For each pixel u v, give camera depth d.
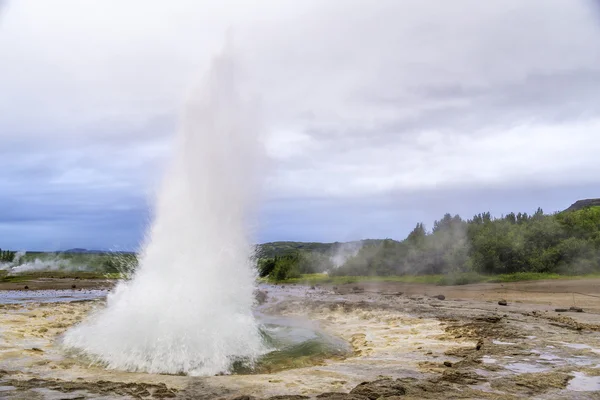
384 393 7.32
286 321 18.52
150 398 7.24
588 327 14.73
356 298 28.59
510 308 21.53
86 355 10.72
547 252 40.31
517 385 7.92
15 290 37.22
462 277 39.94
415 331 14.61
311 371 9.26
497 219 54.69
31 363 9.90
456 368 9.28
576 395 7.37
